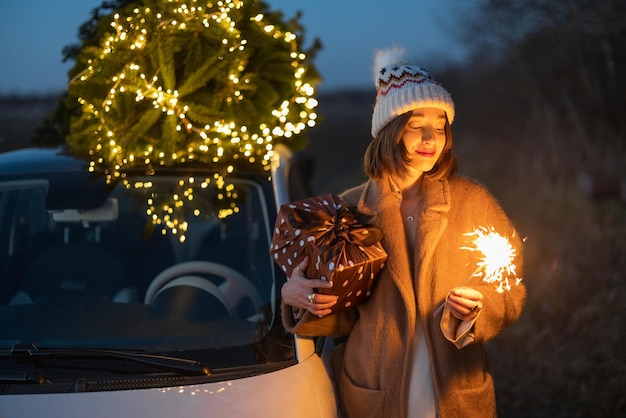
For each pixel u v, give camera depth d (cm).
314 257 224
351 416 241
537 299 642
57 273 300
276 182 311
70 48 347
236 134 303
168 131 296
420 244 233
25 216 310
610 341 537
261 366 238
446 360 229
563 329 577
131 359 235
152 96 293
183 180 308
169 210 304
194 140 308
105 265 300
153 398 217
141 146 303
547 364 525
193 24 298
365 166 248
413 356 233
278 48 339
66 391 218
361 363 240
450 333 221
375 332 236
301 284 226
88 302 284
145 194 306
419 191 247
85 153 325
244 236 306
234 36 306
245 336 256
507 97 1459
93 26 345
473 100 1806
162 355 243
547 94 1165
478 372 238
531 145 1303
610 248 728
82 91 298
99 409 212
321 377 241
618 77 934
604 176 912
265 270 285
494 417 244
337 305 230
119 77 293
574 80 1065
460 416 231
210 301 278
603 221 825
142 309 277
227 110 306
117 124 298
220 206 303
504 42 1270
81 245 308
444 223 235
